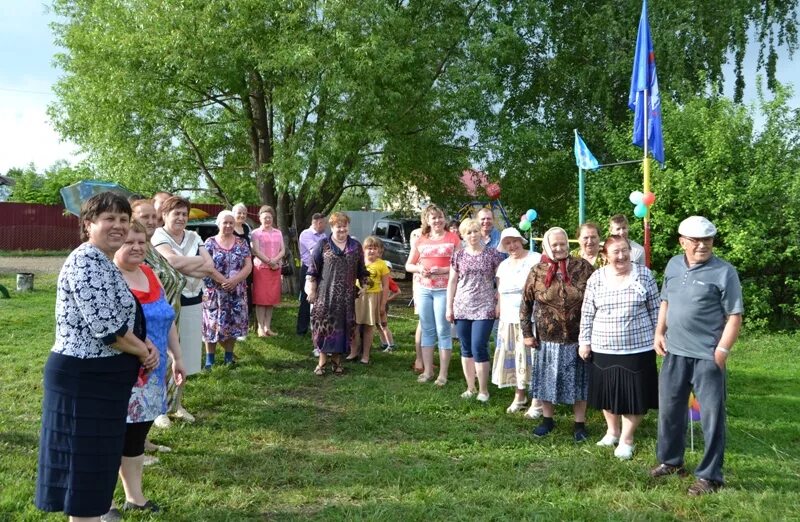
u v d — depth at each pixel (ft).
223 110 44.68
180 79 37.32
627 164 39.27
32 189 114.73
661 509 12.33
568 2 49.88
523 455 15.37
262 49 37.22
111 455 9.22
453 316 20.06
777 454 15.53
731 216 34.19
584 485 13.57
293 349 26.73
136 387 11.21
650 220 35.55
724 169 34.73
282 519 11.75
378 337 30.83
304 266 29.89
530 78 51.13
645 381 14.69
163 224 16.72
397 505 12.35
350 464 14.60
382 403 19.53
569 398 16.14
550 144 47.47
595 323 15.19
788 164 34.99
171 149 43.70
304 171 38.83
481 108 42.65
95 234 9.32
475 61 42.57
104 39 36.70
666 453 13.89
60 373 9.02
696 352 13.17
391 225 59.16
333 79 35.32
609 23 45.73
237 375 22.39
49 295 40.60
